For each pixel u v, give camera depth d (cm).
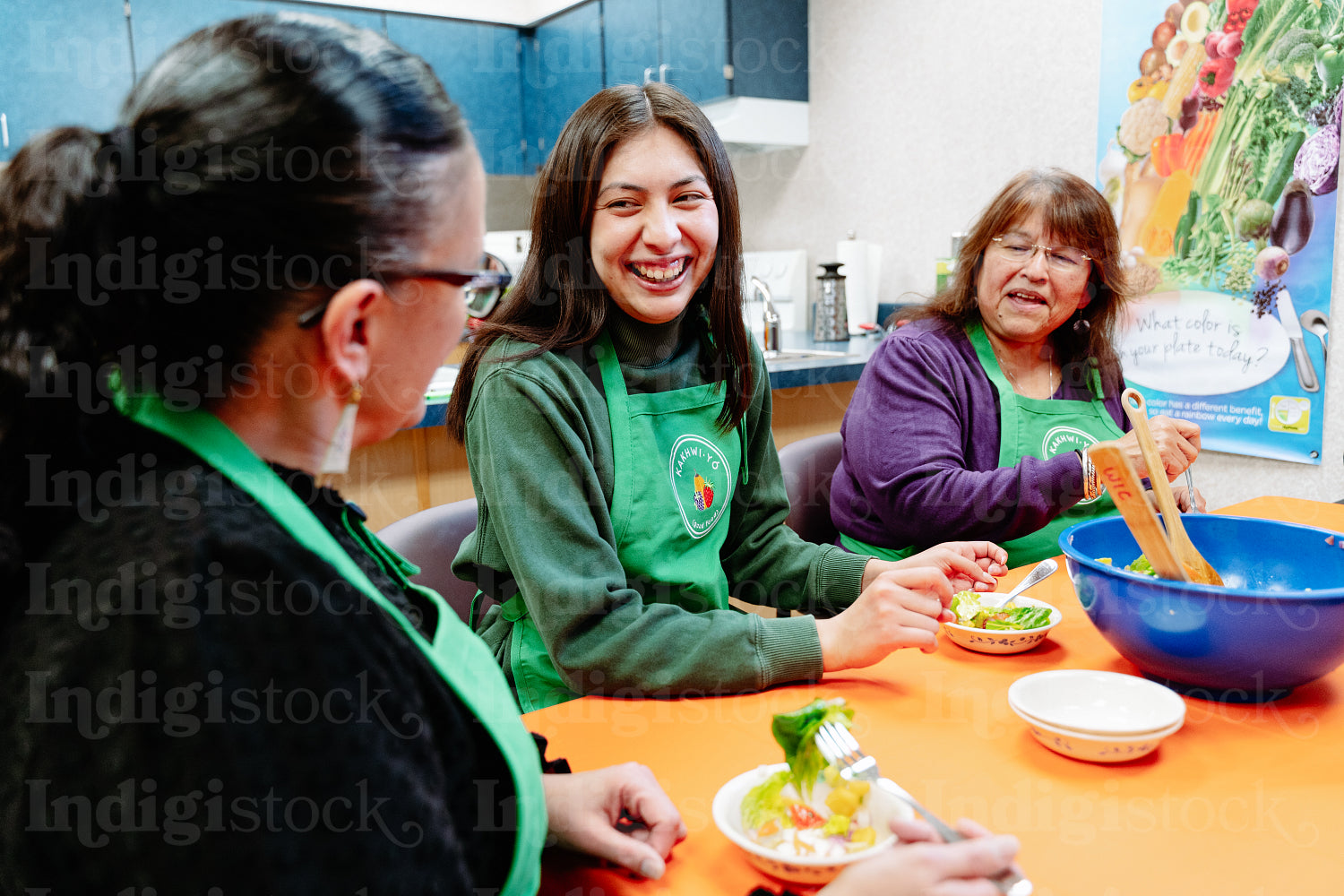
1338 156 198
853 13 313
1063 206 147
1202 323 229
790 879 58
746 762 76
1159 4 228
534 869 58
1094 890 56
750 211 374
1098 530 104
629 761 76
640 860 60
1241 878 57
